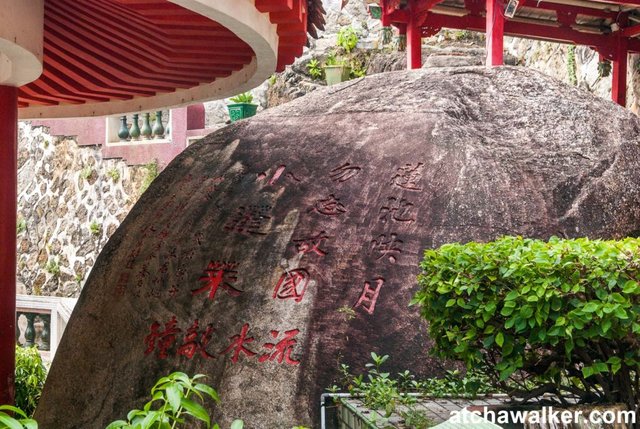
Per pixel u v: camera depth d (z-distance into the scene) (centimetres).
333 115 741
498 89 721
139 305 700
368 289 605
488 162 653
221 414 585
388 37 1276
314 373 579
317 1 845
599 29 1212
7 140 815
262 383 585
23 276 1786
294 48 895
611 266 395
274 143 747
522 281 412
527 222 623
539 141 677
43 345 1469
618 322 396
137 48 908
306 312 602
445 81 730
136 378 655
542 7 1173
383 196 647
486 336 437
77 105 1199
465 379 500
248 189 711
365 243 625
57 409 718
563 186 649
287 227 655
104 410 666
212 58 916
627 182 662
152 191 826
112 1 765
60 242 1711
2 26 697
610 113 705
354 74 1595
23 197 1812
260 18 739
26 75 819
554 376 439
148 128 1572
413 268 605
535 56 1548
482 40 1600
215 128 1469
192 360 624
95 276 789
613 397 429
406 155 666
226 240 678
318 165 693
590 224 634
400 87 741
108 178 1627
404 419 475
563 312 406
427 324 585
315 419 564
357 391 548
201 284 662
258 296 625
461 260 436
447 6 1233
